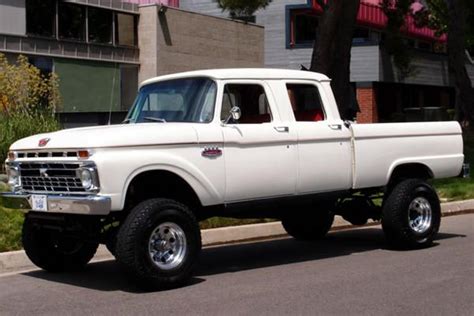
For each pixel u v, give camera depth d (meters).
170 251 7.44
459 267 8.39
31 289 7.73
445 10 31.91
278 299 6.94
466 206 13.89
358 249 9.93
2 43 23.19
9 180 8.11
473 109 26.75
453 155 10.22
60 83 25.45
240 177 7.97
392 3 30.08
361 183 9.16
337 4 15.80
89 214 7.09
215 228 10.85
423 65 33.91
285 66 33.59
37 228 8.25
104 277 8.31
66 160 7.22
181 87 8.40
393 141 9.47
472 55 39.62
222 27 31.59
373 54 30.14
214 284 7.70
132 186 7.54
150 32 28.62
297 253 9.71
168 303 6.84
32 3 24.36
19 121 13.98
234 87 8.23
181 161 7.50
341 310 6.49
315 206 9.42
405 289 7.29
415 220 9.70
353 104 16.27
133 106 8.90
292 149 8.42
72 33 26.06
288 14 33.47
